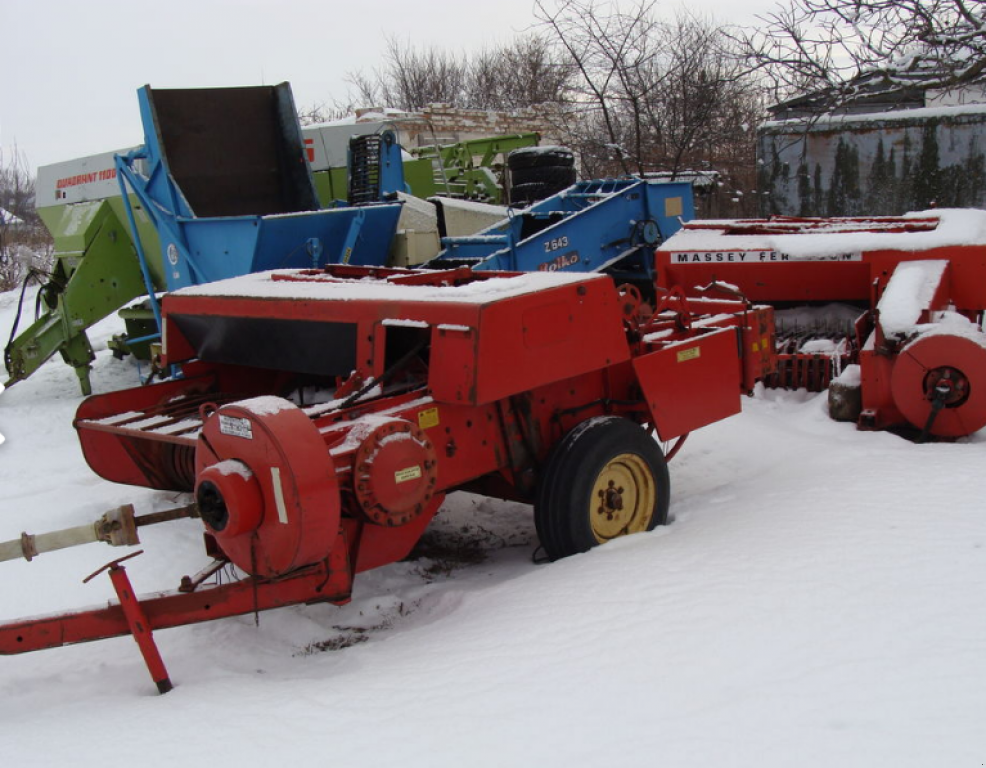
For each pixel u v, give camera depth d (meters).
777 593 3.59
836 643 3.12
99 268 9.93
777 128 12.48
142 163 8.57
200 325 5.52
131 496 6.05
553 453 4.58
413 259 8.66
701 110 16.88
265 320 4.99
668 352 4.98
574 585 3.97
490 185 14.16
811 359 7.54
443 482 4.20
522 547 5.30
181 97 8.55
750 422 6.86
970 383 5.71
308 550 3.44
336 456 3.65
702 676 2.99
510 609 3.84
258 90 9.03
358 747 2.74
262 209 8.97
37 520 5.66
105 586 4.65
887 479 5.00
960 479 4.87
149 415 5.32
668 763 2.49
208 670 3.67
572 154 11.91
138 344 10.83
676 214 10.66
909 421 5.95
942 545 3.92
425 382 4.54
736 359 5.42
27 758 2.84
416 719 2.90
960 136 11.70
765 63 11.27
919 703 2.68
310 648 3.98
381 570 4.92
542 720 2.80
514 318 4.07
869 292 7.84
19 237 27.67
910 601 3.39
